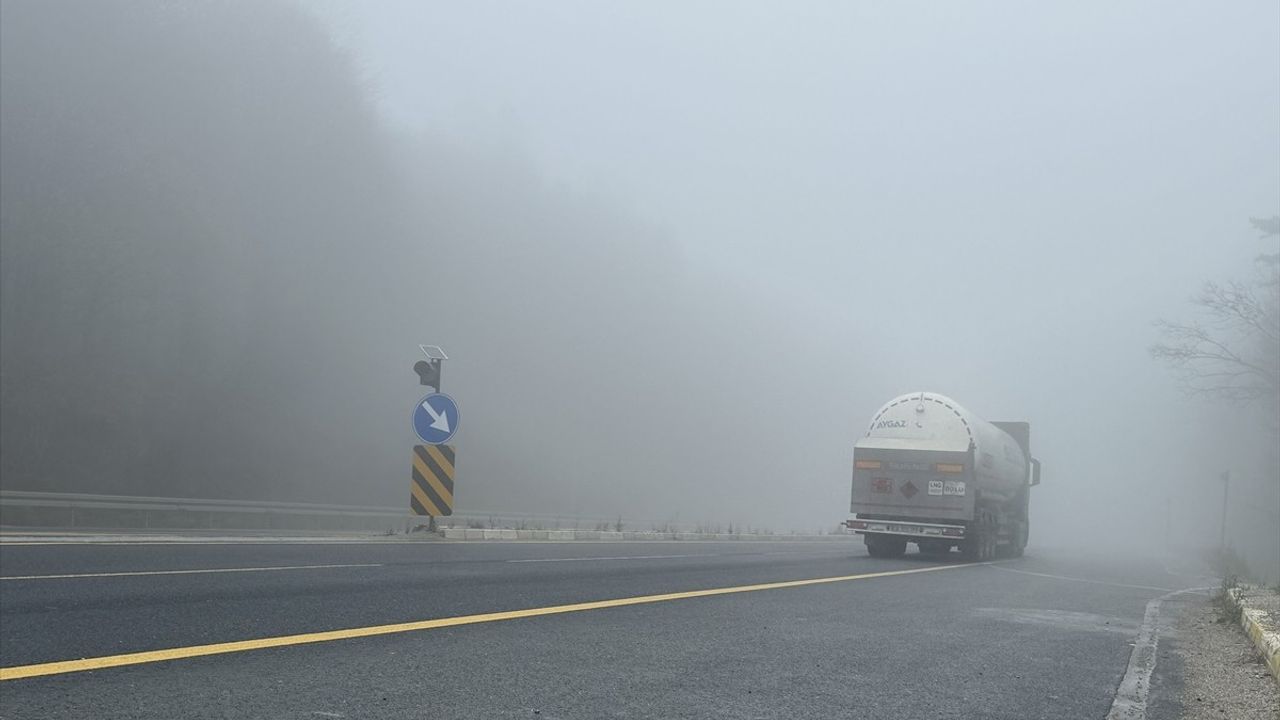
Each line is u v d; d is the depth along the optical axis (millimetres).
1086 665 7844
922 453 24188
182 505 27031
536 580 11867
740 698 5734
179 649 6172
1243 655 9086
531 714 5062
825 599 11719
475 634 7496
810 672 6703
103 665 5582
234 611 7867
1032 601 13266
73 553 11781
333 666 5957
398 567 12523
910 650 7992
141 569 10398
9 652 5793
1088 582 18828
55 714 4504
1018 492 30906
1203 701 6578
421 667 6105
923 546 27094
